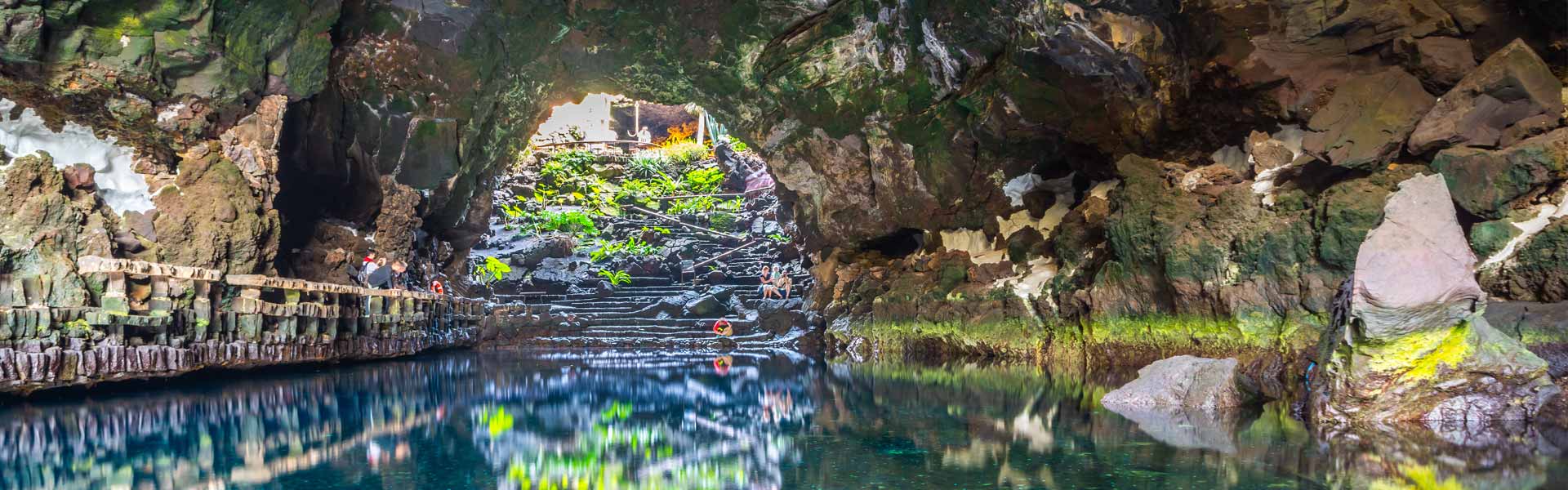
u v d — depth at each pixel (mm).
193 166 8273
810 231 17484
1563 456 4223
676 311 19188
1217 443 4746
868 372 10141
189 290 7734
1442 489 3533
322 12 8930
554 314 18250
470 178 15125
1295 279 7449
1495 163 6770
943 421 5754
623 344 17266
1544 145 6551
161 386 7723
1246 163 9516
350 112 11508
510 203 24406
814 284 17797
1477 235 6688
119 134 7668
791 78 13211
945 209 13992
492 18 11469
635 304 19641
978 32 11273
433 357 13047
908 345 13703
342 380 8812
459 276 18000
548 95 14188
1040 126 11766
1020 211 13125
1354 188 7270
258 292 8664
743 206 24656
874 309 14680
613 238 23734
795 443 4895
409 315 12625
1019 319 11469
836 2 11992
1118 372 9352
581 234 23000
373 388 8047
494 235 23141
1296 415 5871
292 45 8742
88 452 4551
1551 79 7094
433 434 5227
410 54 11398
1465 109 7305
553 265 21547
